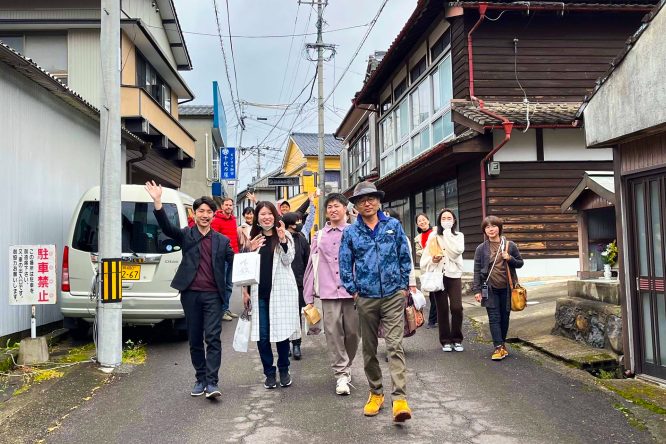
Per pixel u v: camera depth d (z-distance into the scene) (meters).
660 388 5.14
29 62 6.74
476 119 10.38
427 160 12.23
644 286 5.47
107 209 6.38
